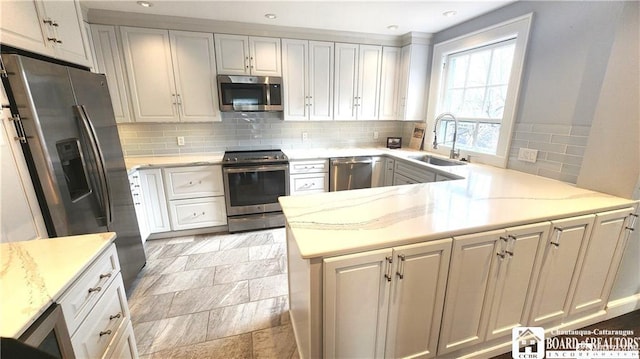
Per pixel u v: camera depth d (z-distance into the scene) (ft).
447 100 10.83
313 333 3.78
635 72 4.99
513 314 4.97
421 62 11.28
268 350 5.34
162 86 9.45
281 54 10.29
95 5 7.93
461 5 7.93
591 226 5.00
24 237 4.15
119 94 9.16
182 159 9.89
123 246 6.82
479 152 9.07
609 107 5.41
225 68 9.85
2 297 2.61
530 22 7.11
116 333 3.84
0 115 3.91
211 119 10.14
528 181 6.66
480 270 4.39
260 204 10.48
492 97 8.90
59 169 4.72
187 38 9.28
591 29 5.89
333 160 10.93
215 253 8.92
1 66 4.01
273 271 7.93
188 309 6.41
